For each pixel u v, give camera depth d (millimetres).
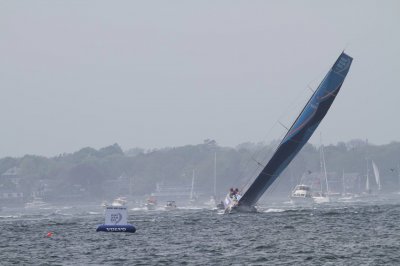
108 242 131000
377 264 94250
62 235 151875
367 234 132250
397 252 104812
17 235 158250
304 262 97438
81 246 125375
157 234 146125
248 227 157375
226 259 102000
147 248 118625
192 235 141750
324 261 97875
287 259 100562
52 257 110312
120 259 104875
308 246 115062
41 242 137375
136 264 99125
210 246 119250
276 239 127562
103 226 154875
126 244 126188
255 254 106812
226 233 143750
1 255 115562
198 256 106062
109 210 154875
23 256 112938
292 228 150250
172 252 111938
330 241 121562
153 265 97750
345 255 102938
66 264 101250
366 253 104438
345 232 137500
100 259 105562
